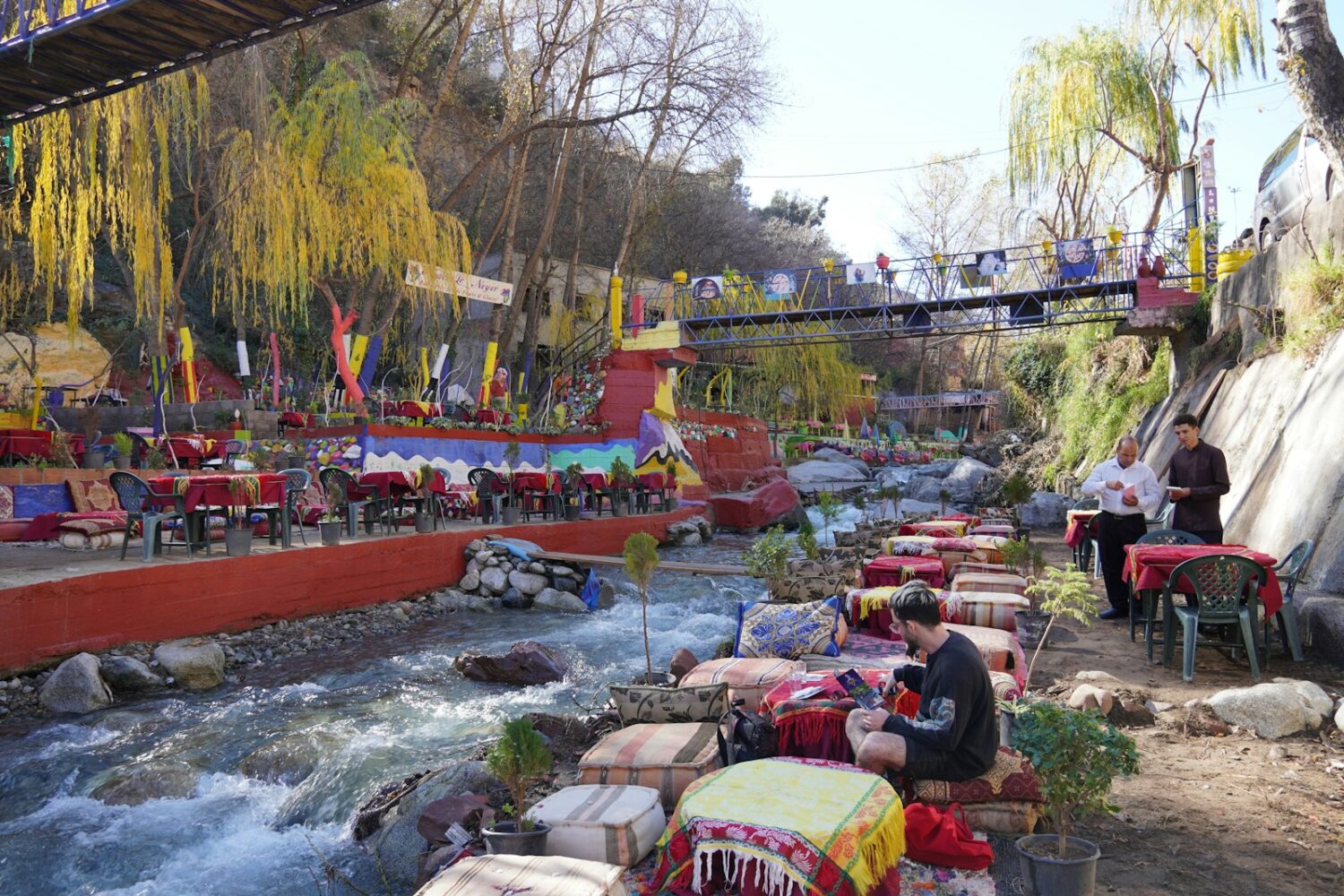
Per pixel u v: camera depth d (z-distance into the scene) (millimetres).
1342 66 8328
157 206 14711
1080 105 26234
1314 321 11141
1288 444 10656
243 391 23016
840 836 3283
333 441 17000
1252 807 4480
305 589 11125
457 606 13164
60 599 8289
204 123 16109
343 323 18609
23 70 9172
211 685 8664
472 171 23562
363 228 18641
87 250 13859
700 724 4949
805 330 27812
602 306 35812
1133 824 4301
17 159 12766
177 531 12172
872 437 45438
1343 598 7586
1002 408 51562
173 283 19797
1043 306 24391
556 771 5336
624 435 23812
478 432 19797
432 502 14227
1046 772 3344
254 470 15820
